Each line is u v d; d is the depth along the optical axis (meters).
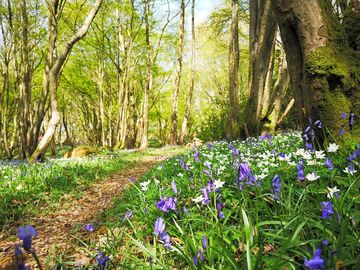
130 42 32.47
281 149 8.02
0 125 25.58
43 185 9.21
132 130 39.50
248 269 2.23
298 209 3.26
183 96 47.81
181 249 3.01
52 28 18.41
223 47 38.34
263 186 4.09
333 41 5.36
